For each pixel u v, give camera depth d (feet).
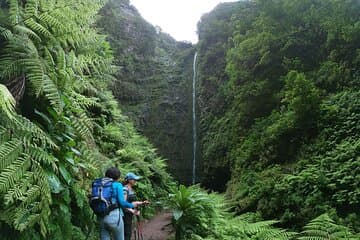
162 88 77.82
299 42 41.88
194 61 82.94
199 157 66.49
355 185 23.13
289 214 25.45
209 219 22.97
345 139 28.60
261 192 30.04
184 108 75.72
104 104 31.40
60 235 11.09
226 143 51.75
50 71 10.63
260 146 38.68
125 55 76.84
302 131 33.76
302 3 44.45
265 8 46.34
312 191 25.44
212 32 71.67
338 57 37.45
